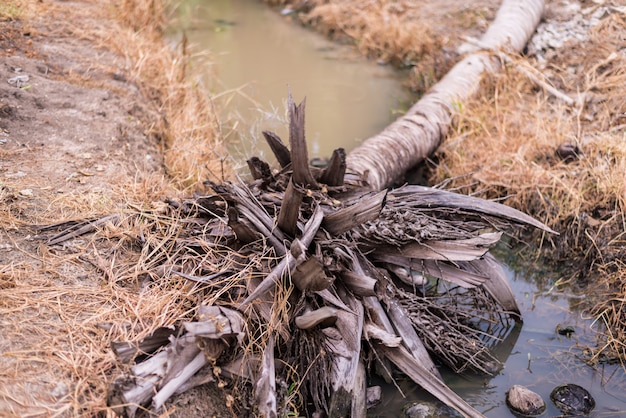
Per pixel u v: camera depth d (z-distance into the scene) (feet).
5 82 14.76
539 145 15.51
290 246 11.20
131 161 13.76
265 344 10.56
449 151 16.12
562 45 18.86
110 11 19.26
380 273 11.53
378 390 11.41
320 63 20.90
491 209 12.18
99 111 14.73
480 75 17.85
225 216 11.97
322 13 22.99
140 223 12.00
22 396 9.48
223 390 10.44
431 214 12.32
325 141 17.11
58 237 11.57
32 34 16.81
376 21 21.76
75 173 12.96
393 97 19.15
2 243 11.30
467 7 21.54
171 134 15.38
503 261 14.14
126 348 9.93
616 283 13.15
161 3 22.29
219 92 18.80
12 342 10.00
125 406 9.46
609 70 17.22
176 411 10.06
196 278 10.99
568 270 13.80
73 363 9.91
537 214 14.44
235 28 23.11
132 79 16.26
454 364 11.88
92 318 10.49
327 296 10.98
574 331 12.60
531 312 13.00
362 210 11.00
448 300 12.78
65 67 15.89
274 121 17.46
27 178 12.59
